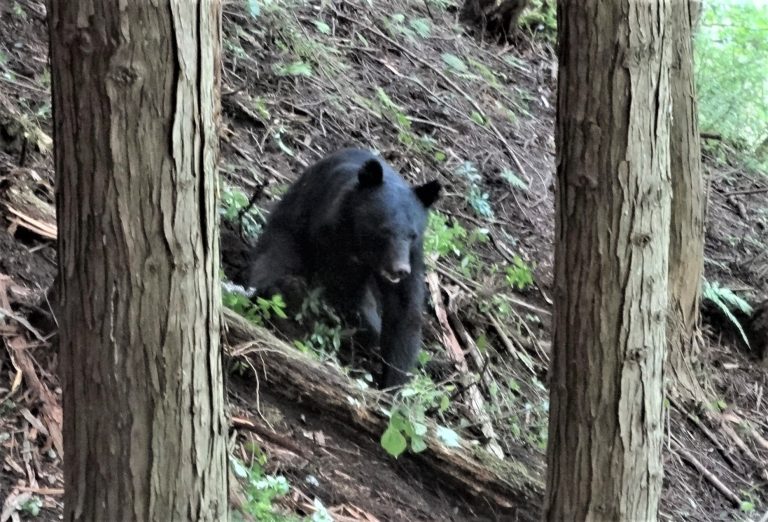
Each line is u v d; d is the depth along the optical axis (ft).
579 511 15.24
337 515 18.16
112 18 9.98
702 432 28.48
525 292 30.91
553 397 15.44
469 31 47.06
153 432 11.10
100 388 10.96
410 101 37.76
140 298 10.72
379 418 20.39
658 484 15.57
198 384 11.34
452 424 22.95
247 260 26.00
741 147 50.37
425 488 20.36
